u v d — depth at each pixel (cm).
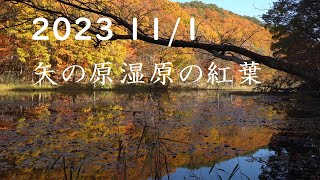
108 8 356
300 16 1655
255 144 884
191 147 834
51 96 2705
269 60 331
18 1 328
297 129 1121
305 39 1777
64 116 1429
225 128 1141
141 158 718
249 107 1953
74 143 868
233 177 605
